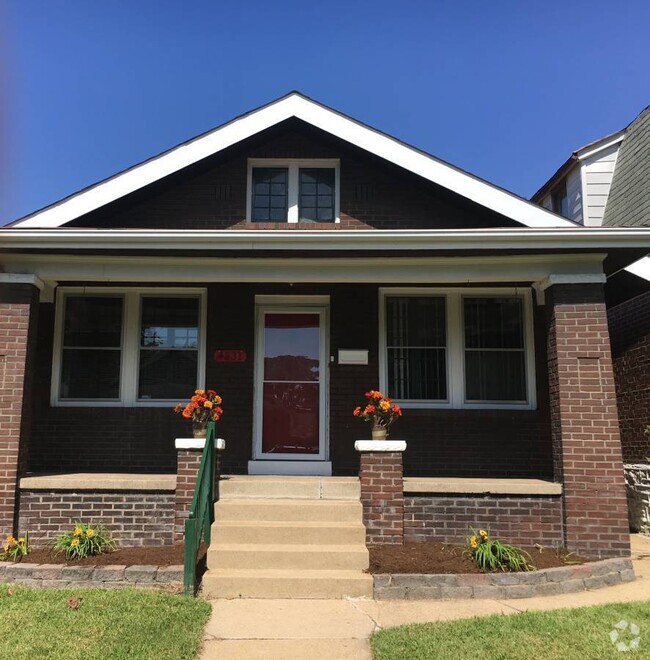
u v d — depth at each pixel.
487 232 6.95
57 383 8.88
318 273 7.64
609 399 6.96
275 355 9.13
